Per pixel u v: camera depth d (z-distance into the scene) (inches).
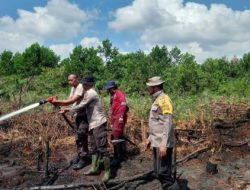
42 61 1649.9
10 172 249.4
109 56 1221.1
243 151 278.5
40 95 597.3
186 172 243.8
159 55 1521.9
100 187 220.7
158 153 198.2
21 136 316.8
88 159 259.9
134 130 311.4
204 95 568.7
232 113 381.7
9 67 1713.8
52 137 299.4
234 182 228.8
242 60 1250.0
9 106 397.7
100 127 233.6
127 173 243.4
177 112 376.8
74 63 1194.0
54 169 251.9
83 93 243.1
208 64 1207.6
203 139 297.9
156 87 197.5
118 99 249.6
